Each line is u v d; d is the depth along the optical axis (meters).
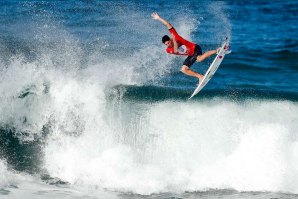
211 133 41.12
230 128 41.12
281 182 39.06
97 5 97.19
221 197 36.94
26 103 42.75
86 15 88.38
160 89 44.16
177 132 41.28
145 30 78.06
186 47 41.62
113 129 41.69
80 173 39.34
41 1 100.06
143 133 41.44
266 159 39.94
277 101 42.47
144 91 43.75
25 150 41.34
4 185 36.38
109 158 40.28
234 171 39.78
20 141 41.91
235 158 40.25
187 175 39.56
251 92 46.03
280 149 40.19
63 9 93.00
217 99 42.50
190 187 38.66
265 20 104.00
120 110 42.06
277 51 77.50
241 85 58.50
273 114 41.72
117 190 37.72
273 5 122.19
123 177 39.12
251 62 70.75
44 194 35.22
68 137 41.75
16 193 34.97
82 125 41.97
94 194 36.44
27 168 39.81
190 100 42.47
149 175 39.31
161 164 40.34
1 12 89.25
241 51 76.81
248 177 39.41
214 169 39.94
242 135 40.88
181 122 41.44
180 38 41.28
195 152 40.72
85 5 97.19
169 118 41.59
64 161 40.34
